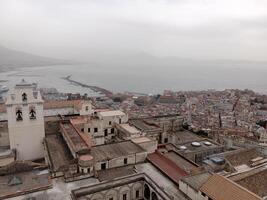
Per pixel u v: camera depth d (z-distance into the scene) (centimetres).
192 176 4922
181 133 10275
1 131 7006
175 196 4741
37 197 4588
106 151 6191
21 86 6425
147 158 6247
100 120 7888
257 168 5869
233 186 4191
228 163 6175
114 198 5122
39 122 6762
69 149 6388
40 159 6894
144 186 5409
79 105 9006
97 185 4881
